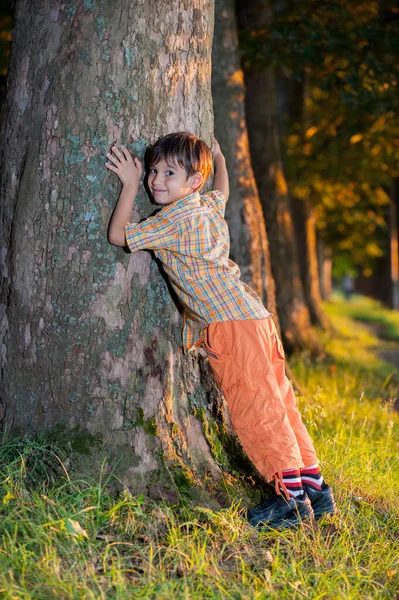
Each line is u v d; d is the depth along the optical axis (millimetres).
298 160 13094
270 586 2672
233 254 6754
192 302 3229
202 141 3182
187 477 3264
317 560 2967
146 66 3219
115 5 3150
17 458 3092
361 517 3537
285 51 8125
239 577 2793
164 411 3350
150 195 3311
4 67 8758
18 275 3299
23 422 3322
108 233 3148
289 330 9602
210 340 3229
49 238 3232
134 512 2959
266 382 3158
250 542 3072
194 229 3068
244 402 3168
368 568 3055
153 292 3340
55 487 3080
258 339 3168
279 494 3195
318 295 14125
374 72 8141
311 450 3375
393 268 23922
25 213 3258
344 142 12164
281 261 9641
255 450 3168
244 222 6738
